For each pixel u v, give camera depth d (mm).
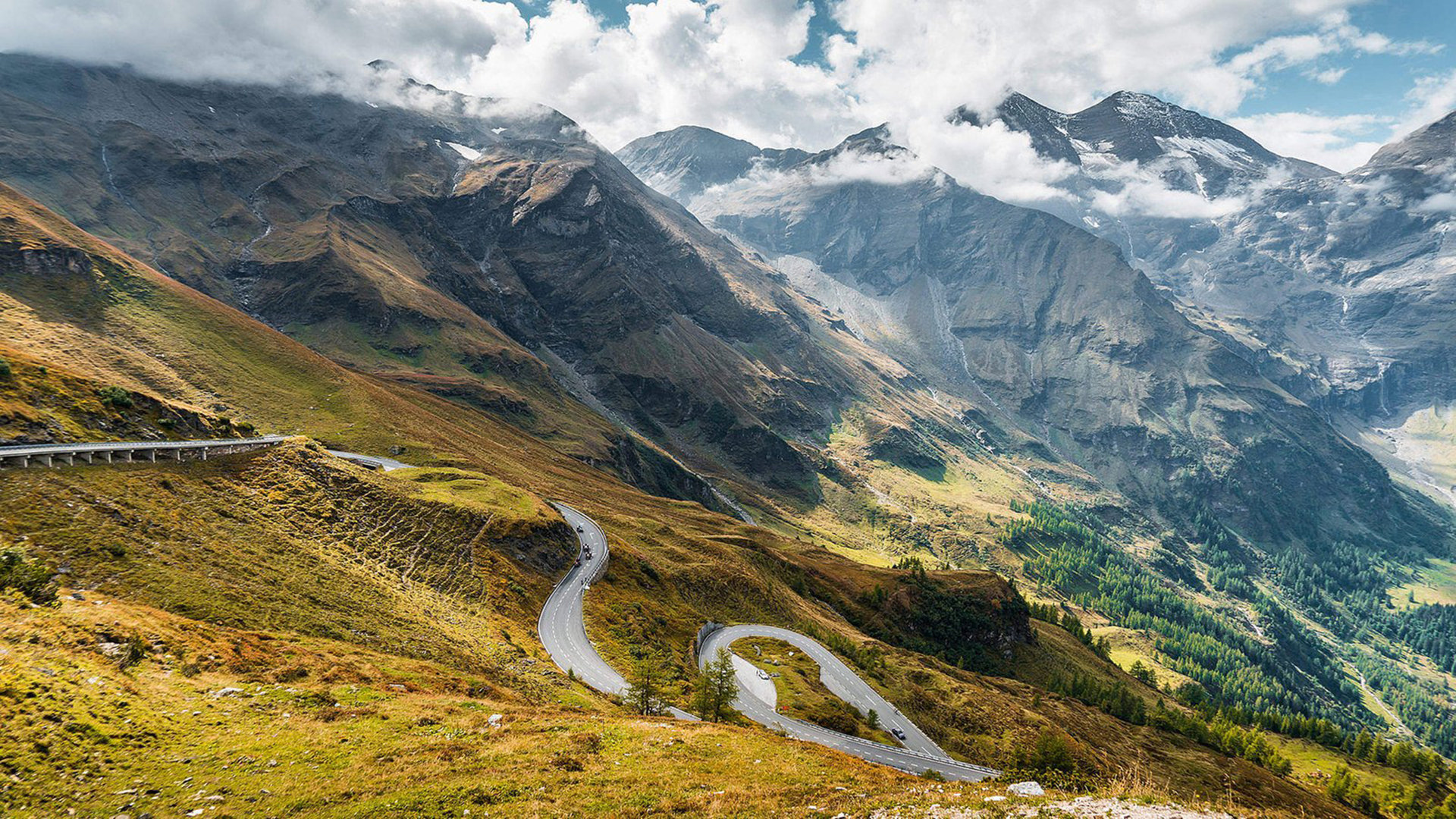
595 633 102562
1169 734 160500
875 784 34344
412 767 34625
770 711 101875
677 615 133750
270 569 70875
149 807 28000
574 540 142625
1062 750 72875
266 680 48250
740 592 163750
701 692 74062
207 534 71625
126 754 31797
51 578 51688
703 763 37469
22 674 33469
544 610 107188
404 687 54688
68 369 93500
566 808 29469
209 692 42594
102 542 60281
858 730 104062
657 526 188875
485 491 140750
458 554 105062
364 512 101062
